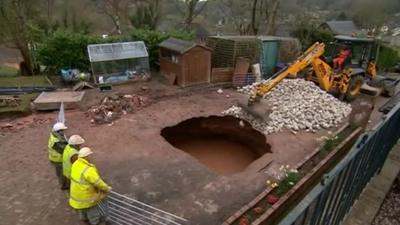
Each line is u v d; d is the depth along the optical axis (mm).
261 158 11008
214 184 9422
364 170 6094
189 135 14688
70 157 7020
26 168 10070
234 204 8531
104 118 13789
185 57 18422
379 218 7016
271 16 31438
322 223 4895
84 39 20484
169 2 35906
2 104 14648
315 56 14930
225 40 21078
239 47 20656
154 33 22859
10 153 10953
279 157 11102
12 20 20719
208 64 19453
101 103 15539
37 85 17906
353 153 4770
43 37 22625
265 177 9828
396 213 7207
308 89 16922
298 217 3277
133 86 19016
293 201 9148
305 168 10359
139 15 33000
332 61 18656
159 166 10320
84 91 17453
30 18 22625
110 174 9758
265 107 13945
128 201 8422
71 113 14594
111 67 19234
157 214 8000
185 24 33500
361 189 6738
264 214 7910
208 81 19812
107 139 12055
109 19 35438
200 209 8312
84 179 6082
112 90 18016
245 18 34156
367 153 5711
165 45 20156
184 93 18000
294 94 16453
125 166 10242
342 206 5578
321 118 14156
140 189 9086
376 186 7305
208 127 14797
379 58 25703
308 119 14055
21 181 9383
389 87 19203
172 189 9133
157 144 11789
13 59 32562
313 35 30672
